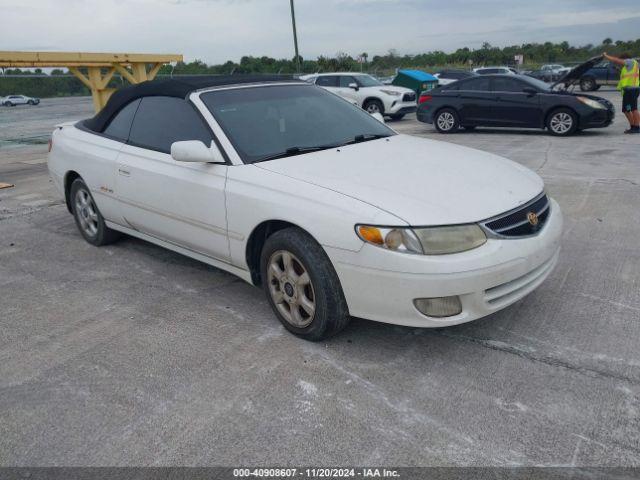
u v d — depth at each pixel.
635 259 4.47
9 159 10.95
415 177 3.31
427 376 2.98
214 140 3.74
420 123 16.00
